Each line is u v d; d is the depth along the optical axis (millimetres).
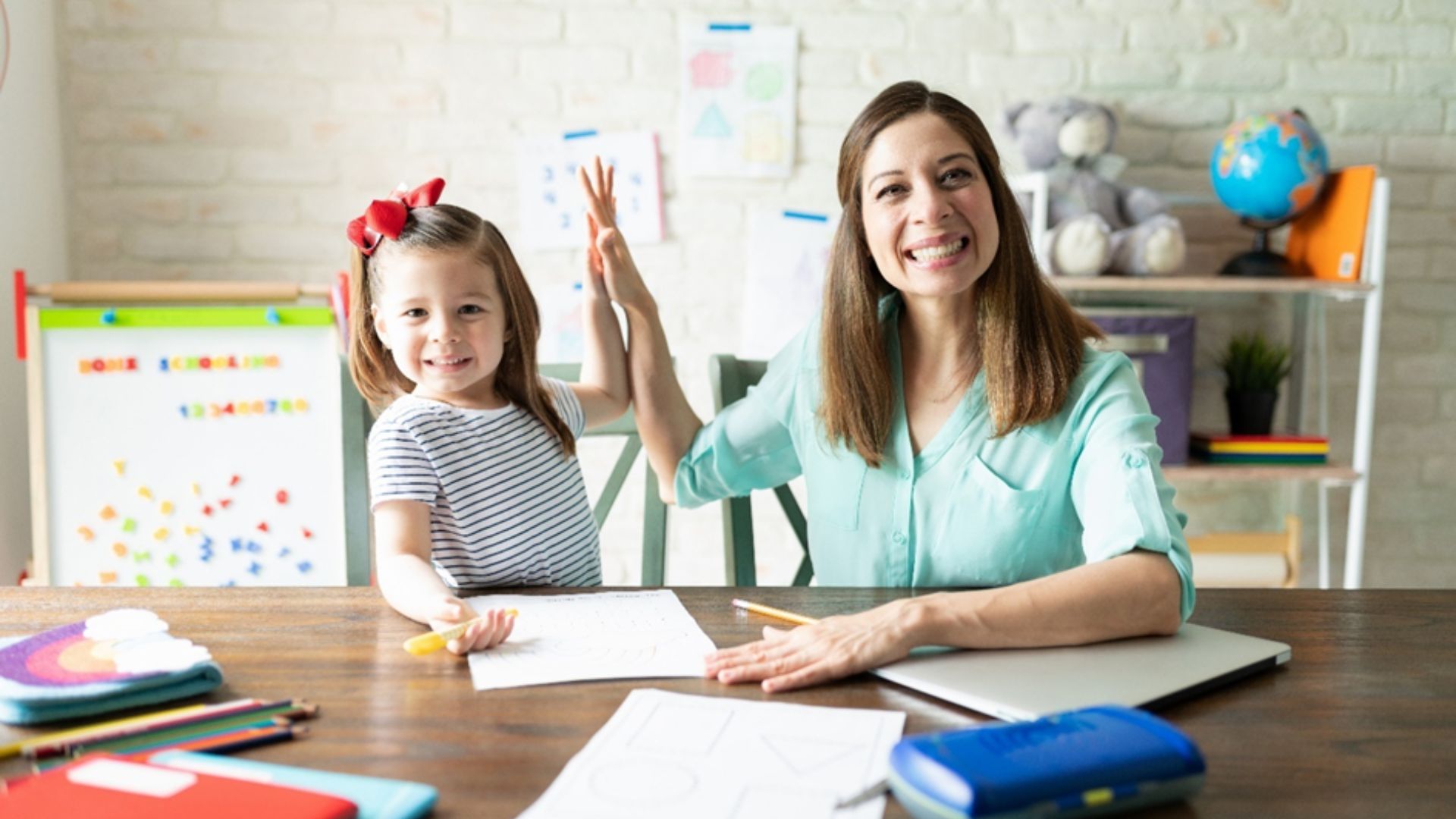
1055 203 2422
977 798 564
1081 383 1169
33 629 935
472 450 1174
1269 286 2326
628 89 2541
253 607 1009
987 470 1180
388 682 807
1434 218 2668
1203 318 2662
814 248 2598
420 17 2494
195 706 753
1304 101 2625
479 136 2527
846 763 662
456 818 598
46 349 2105
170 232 2484
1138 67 2590
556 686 799
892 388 1233
